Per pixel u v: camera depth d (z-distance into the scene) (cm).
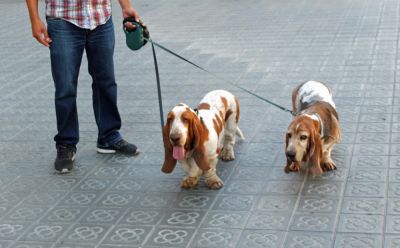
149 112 692
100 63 555
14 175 548
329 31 1052
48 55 1005
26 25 1295
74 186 520
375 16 1149
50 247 424
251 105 691
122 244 422
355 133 587
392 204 449
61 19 526
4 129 664
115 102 573
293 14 1239
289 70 827
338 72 800
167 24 1215
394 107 650
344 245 400
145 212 466
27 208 484
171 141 460
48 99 764
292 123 475
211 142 479
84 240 431
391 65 812
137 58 945
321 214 443
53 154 591
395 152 539
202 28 1153
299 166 494
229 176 517
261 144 578
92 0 536
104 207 479
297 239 412
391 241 401
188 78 821
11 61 981
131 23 537
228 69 851
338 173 507
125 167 551
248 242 412
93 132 641
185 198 484
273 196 477
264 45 983
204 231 432
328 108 507
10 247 427
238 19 1223
